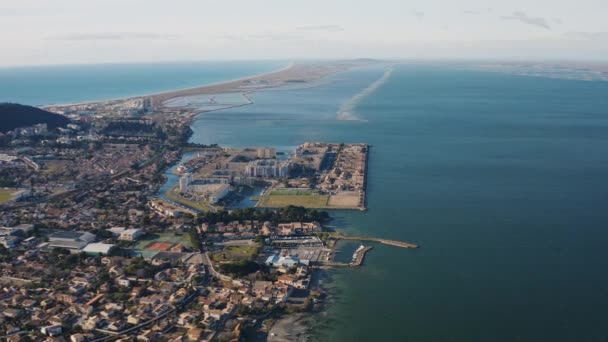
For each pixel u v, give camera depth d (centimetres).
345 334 18038
